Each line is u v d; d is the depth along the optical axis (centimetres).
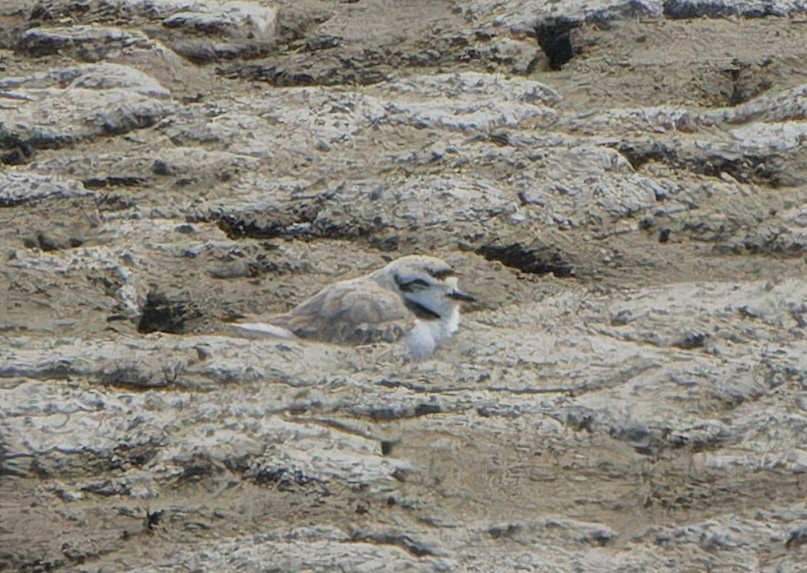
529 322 3122
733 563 2502
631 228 3397
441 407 2848
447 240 3356
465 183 3484
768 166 3556
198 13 4019
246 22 4003
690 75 3819
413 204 3434
